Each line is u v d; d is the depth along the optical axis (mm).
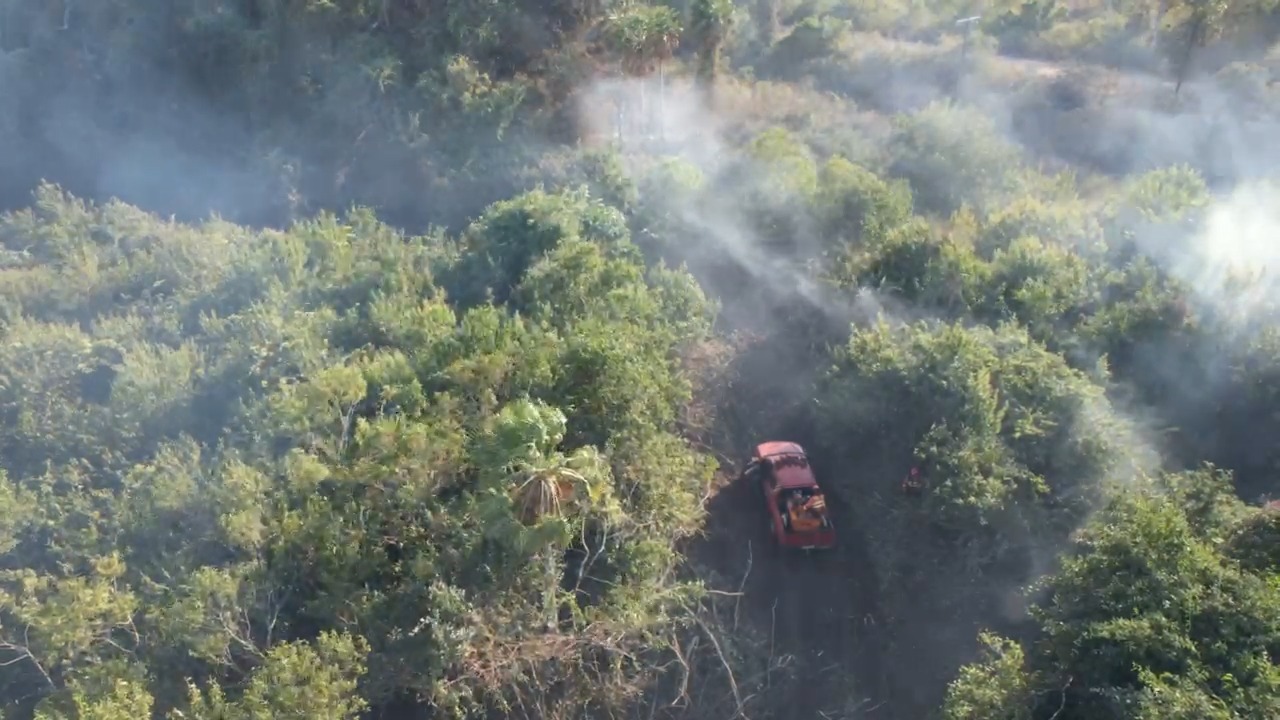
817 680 21500
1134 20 49906
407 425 21656
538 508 19594
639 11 43594
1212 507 18469
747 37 51406
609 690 19453
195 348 27062
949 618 21344
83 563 20953
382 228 34406
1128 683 15539
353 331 27375
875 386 23609
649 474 22141
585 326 24469
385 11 44031
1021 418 21797
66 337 27141
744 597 22984
